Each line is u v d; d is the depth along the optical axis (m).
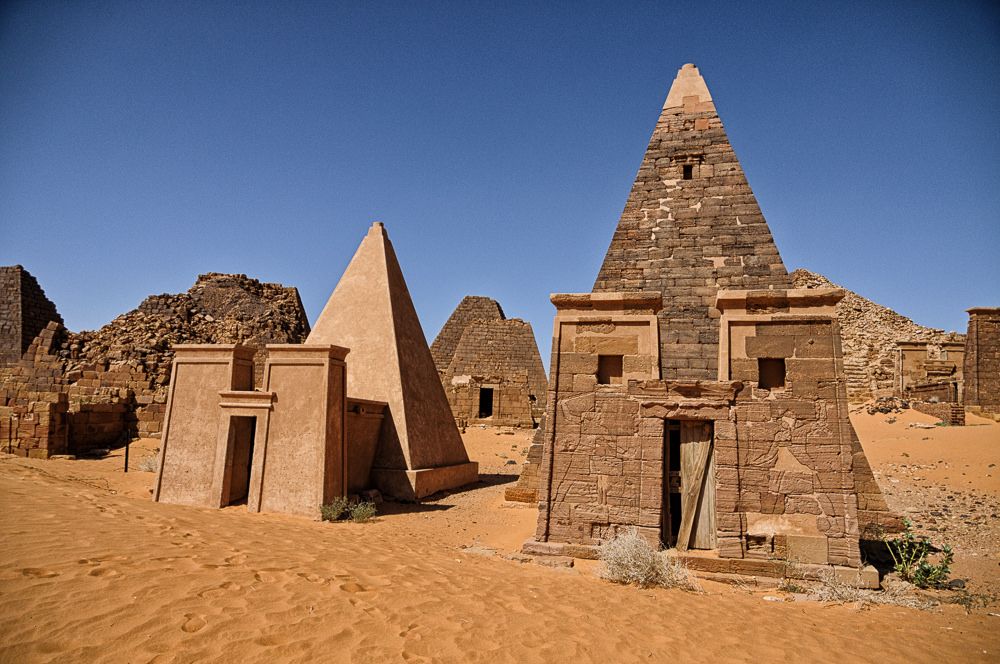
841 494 9.83
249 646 4.89
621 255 14.78
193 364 15.21
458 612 6.46
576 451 11.11
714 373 13.12
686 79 16.17
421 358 21.34
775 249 13.95
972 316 38.00
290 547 8.65
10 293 43.78
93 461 24.23
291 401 14.14
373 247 21.44
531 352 46.41
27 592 5.25
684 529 10.52
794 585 9.32
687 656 5.98
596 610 7.26
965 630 7.52
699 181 14.99
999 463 20.45
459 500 17.80
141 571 6.25
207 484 14.28
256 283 52.56
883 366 41.56
